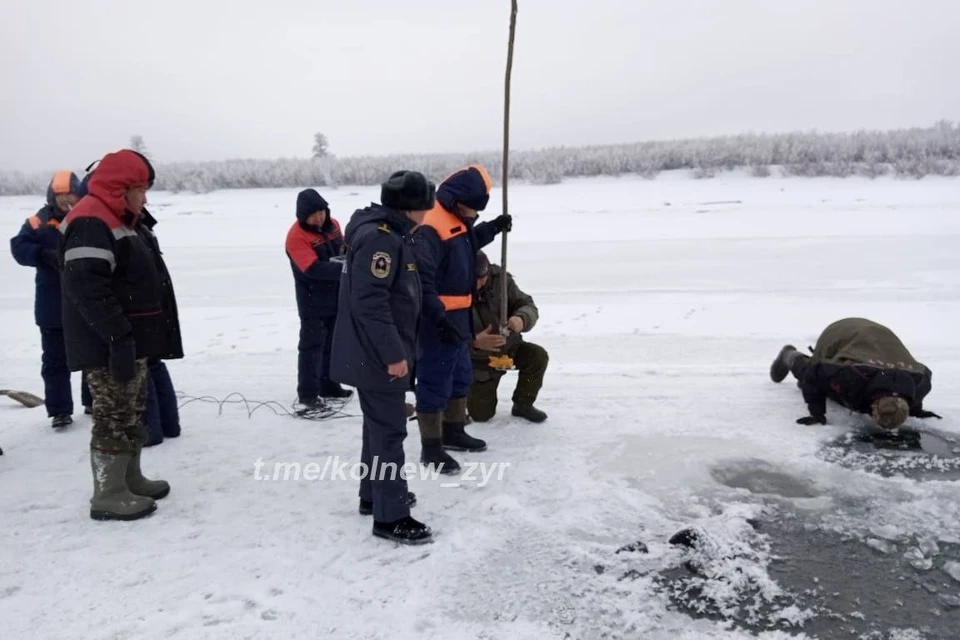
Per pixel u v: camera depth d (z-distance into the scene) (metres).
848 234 15.25
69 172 5.14
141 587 3.24
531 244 15.98
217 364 7.09
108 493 3.90
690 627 2.91
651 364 6.59
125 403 3.90
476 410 5.21
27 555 3.54
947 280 9.98
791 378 6.07
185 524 3.83
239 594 3.16
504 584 3.22
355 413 5.57
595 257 13.66
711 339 7.39
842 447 4.61
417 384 4.39
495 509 3.88
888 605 3.03
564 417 5.30
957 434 4.78
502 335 4.76
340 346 3.55
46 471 4.59
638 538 3.59
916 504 3.84
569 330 8.05
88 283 3.53
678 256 13.34
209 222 24.53
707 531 3.57
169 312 4.21
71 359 3.77
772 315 8.38
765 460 4.45
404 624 2.95
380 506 3.59
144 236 4.06
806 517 3.76
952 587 3.15
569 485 4.18
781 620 2.95
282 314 9.51
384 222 3.48
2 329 9.31
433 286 4.20
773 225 17.59
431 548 3.52
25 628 2.96
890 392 4.66
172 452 4.84
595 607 3.05
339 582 3.25
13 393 6.10
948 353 6.58
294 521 3.85
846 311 8.44
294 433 5.16
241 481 4.37
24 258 5.12
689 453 4.57
